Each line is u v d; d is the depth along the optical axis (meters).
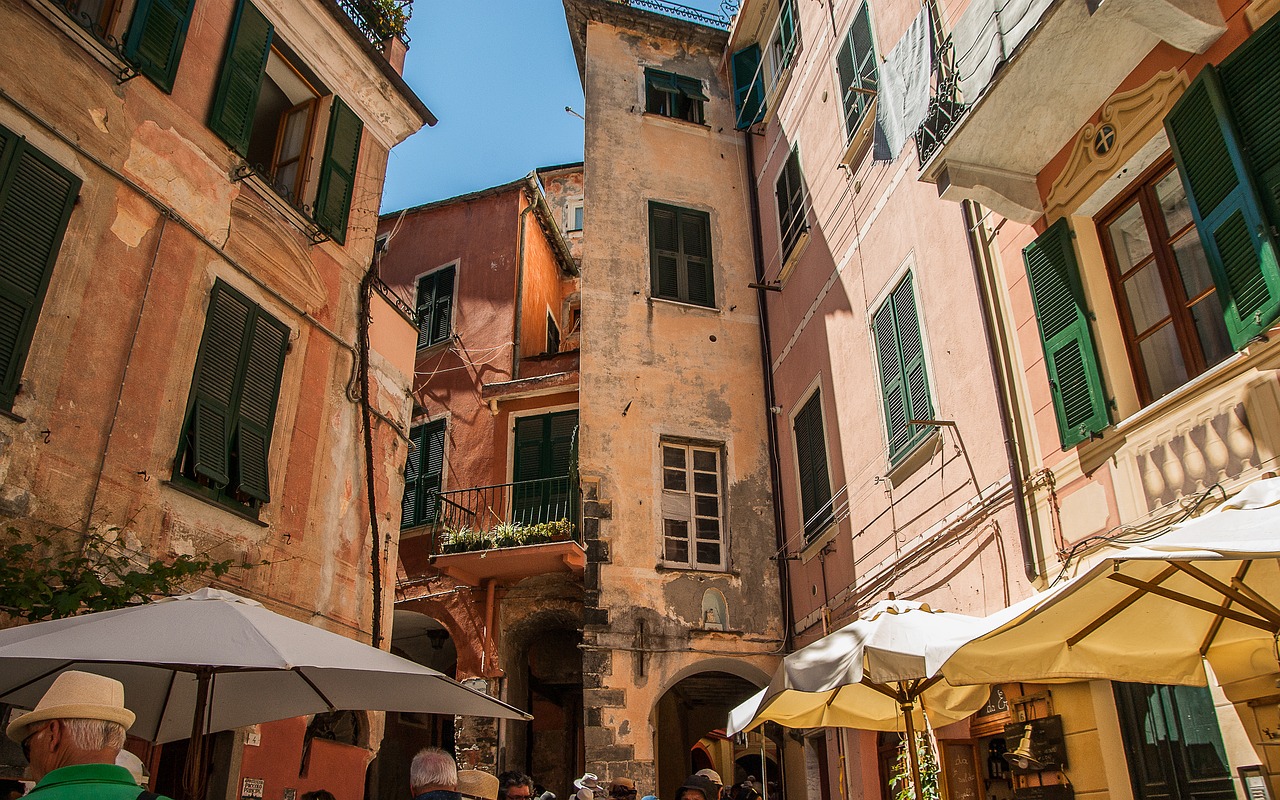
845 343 12.26
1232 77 6.05
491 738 13.98
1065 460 7.61
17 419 6.68
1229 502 4.71
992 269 8.88
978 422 8.91
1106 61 7.07
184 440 8.07
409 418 11.54
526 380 16.62
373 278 10.87
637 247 15.29
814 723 8.38
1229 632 5.96
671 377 14.42
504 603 14.69
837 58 13.34
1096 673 6.07
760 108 16.52
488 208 19.48
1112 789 6.76
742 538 13.59
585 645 12.33
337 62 10.74
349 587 9.80
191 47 8.84
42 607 6.29
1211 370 6.11
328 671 5.40
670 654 12.52
